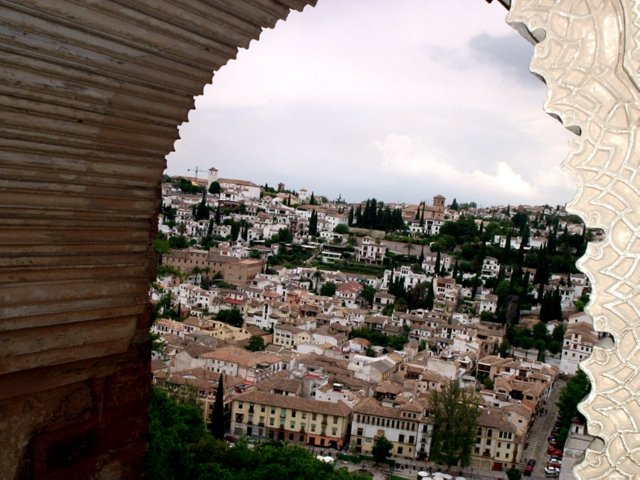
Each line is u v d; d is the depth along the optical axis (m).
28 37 3.84
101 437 5.56
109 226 4.98
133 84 4.53
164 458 14.20
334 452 47.78
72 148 4.46
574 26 2.37
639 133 2.34
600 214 2.42
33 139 4.22
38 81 4.04
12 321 4.44
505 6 3.43
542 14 2.41
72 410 5.30
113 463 5.70
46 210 4.48
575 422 44.53
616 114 2.36
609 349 2.46
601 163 2.39
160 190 5.52
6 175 4.20
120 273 5.13
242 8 4.50
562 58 2.40
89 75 4.24
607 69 2.35
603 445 2.50
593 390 2.49
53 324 4.71
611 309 2.43
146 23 4.20
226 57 4.85
